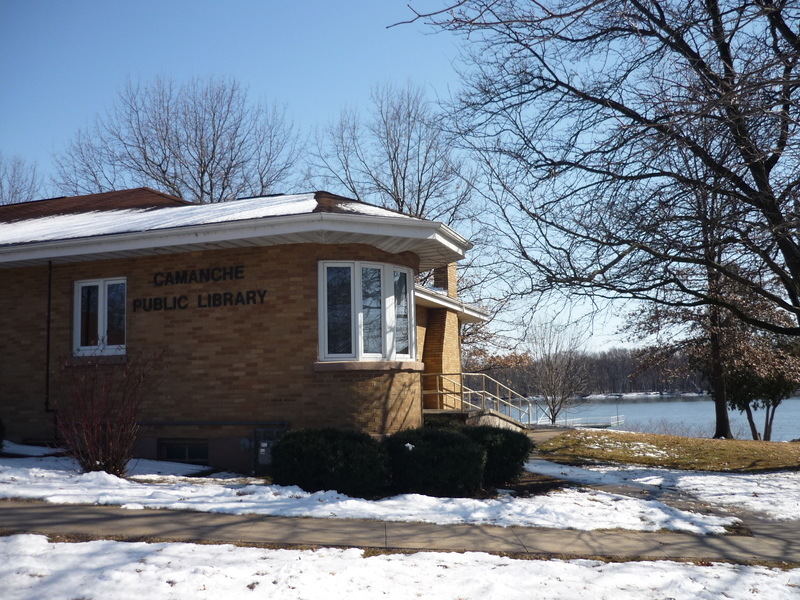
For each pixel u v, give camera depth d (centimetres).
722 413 2917
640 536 907
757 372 2852
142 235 1278
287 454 1078
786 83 968
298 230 1208
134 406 1166
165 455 1330
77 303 1419
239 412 1280
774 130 1294
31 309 1439
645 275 1474
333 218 1200
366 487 1073
